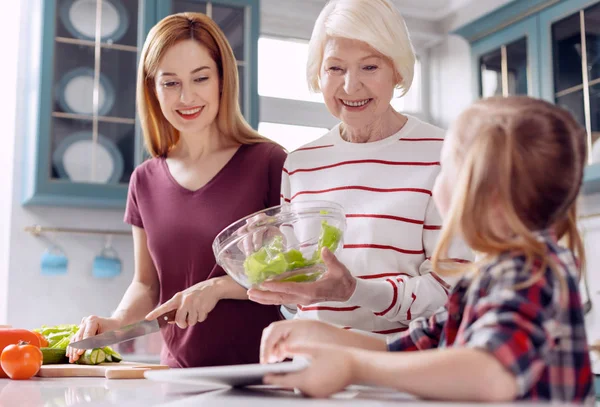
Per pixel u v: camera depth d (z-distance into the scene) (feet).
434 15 13.34
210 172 5.36
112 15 10.32
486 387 1.97
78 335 4.85
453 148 2.46
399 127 4.67
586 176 9.16
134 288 5.53
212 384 2.99
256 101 10.44
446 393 2.05
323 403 2.21
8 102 10.66
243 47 10.49
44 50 9.88
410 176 4.42
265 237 3.51
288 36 12.86
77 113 10.05
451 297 2.53
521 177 2.28
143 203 5.47
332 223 3.58
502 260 2.27
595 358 8.15
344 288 3.74
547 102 2.46
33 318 10.25
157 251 5.32
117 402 2.66
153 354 9.48
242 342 5.11
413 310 3.98
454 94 13.20
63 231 10.32
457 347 2.09
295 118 12.72
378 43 4.18
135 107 10.34
